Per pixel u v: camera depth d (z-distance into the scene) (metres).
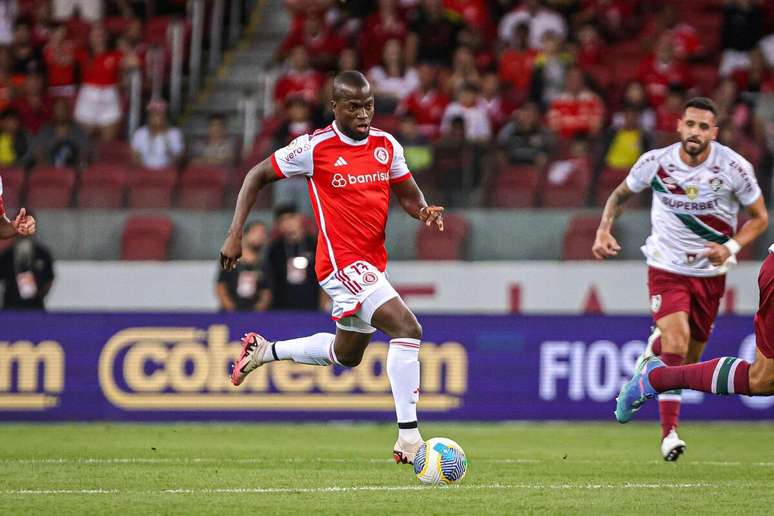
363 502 20.67
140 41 67.31
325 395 41.22
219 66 70.25
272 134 57.78
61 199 54.06
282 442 34.31
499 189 51.66
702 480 24.62
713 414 41.62
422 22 63.50
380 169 23.58
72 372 41.53
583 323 41.81
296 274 44.47
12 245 47.03
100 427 39.62
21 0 71.50
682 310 28.89
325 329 41.44
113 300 50.59
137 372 41.50
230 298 44.56
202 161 56.91
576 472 26.22
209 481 24.00
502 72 62.31
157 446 32.66
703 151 28.41
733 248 28.39
